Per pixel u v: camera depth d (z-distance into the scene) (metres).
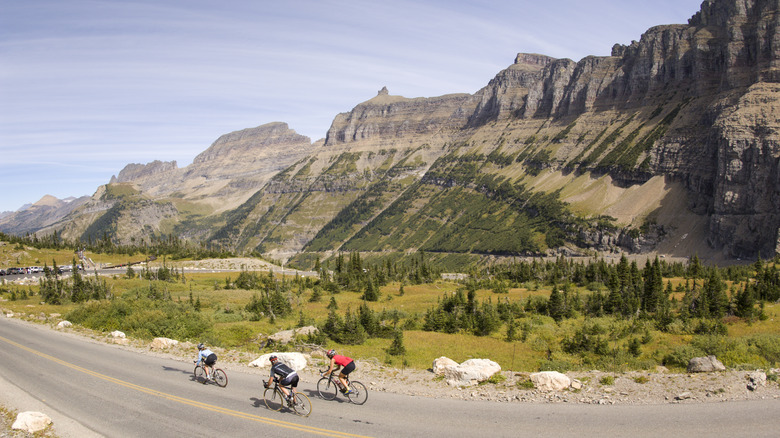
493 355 51.03
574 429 22.19
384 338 61.16
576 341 54.19
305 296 122.00
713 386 27.23
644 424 22.62
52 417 25.08
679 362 43.03
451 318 68.00
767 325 69.44
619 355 46.28
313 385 29.89
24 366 35.38
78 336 48.50
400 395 27.86
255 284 148.88
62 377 32.34
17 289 121.94
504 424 22.95
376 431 22.23
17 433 23.09
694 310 77.31
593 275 136.12
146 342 45.28
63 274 176.75
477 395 27.50
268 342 50.78
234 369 34.12
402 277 164.12
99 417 24.88
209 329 57.47
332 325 58.75
